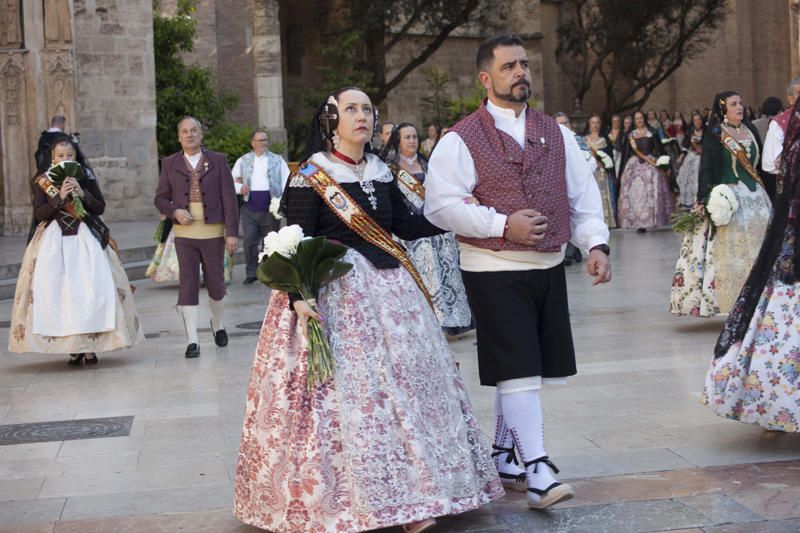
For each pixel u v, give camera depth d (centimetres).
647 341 1030
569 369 562
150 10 2816
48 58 2398
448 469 506
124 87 2798
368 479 489
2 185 2462
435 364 523
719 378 631
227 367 979
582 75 4700
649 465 612
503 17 4106
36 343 987
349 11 3891
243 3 3922
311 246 498
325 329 509
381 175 544
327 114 532
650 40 4341
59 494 602
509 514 539
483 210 540
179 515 554
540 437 547
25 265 1002
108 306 995
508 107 559
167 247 1636
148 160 2827
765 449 635
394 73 4359
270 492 501
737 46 5641
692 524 513
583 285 1495
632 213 2373
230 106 3284
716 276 1076
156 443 710
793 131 632
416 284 539
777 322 619
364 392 500
